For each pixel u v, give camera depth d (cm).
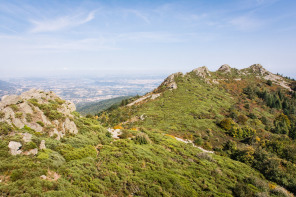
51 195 1051
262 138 3844
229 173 2130
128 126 4525
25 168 1206
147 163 1891
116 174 1542
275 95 8738
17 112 1762
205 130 4319
